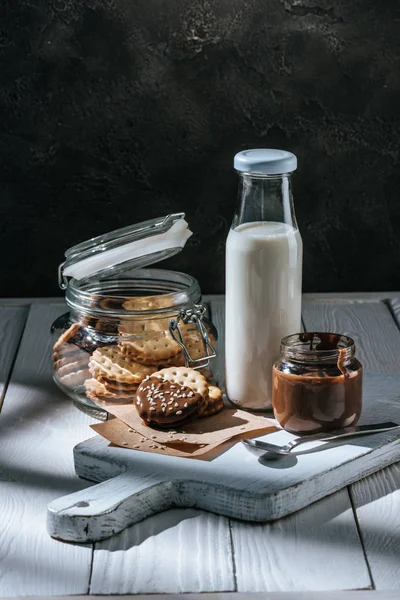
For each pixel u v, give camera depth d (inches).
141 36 81.7
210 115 83.9
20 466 50.9
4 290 89.0
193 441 50.1
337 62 82.7
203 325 56.8
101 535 43.1
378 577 39.9
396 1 81.3
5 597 38.7
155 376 54.2
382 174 86.0
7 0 80.7
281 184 53.4
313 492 46.2
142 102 83.4
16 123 83.9
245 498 44.3
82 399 56.3
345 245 88.3
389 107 84.0
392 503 46.4
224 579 39.9
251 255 53.1
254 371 54.6
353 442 50.0
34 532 44.0
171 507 46.4
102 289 60.4
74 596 38.8
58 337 58.0
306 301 82.0
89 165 85.2
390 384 58.6
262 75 83.0
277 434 51.4
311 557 41.6
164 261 88.3
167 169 85.4
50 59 82.3
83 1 80.8
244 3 81.0
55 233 87.3
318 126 84.4
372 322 75.6
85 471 49.3
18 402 59.8
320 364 50.0
